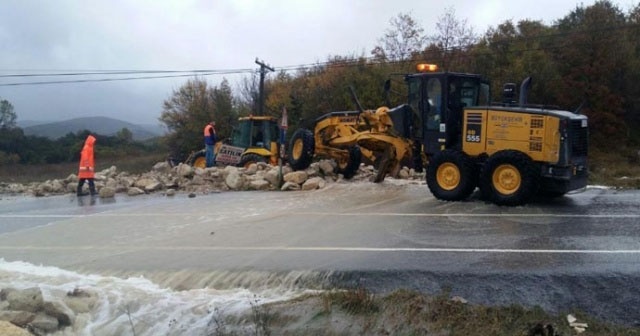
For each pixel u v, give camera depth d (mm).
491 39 35750
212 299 7070
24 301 6766
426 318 6074
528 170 11562
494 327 5785
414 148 14773
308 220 11266
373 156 16781
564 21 36438
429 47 36781
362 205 12852
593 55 33062
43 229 11680
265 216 11961
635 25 33688
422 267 7660
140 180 18250
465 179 12492
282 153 16984
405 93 29516
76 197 16969
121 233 10891
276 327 6250
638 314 6105
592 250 8266
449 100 13453
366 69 34969
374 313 6297
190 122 45375
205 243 9664
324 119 17609
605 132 32344
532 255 8062
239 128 23859
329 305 6484
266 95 42719
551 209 11617
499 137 12125
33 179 32562
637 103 33438
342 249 8805
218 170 18531
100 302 7113
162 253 9102
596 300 6461
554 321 5934
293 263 8133
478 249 8500
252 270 7906
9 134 53281
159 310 6863
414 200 13227
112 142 60625
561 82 32406
